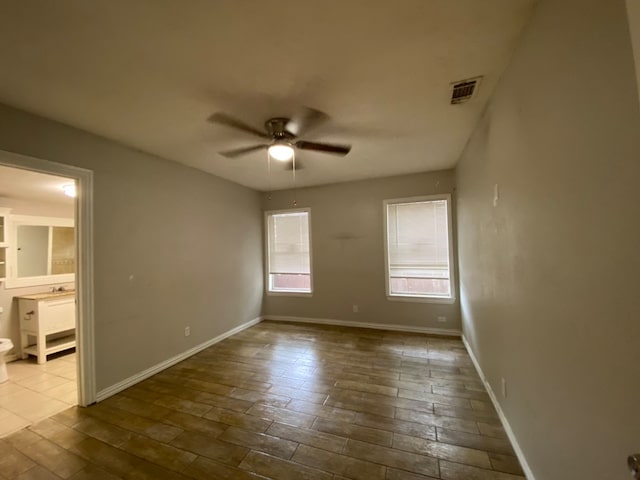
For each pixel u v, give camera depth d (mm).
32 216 4051
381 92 2043
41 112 2209
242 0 1230
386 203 4551
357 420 2213
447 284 4277
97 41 1468
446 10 1327
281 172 4102
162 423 2227
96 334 2586
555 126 1176
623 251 792
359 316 4746
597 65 887
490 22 1416
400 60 1694
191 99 2074
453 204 4176
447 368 3086
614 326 845
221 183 4352
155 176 3252
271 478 1683
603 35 852
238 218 4730
